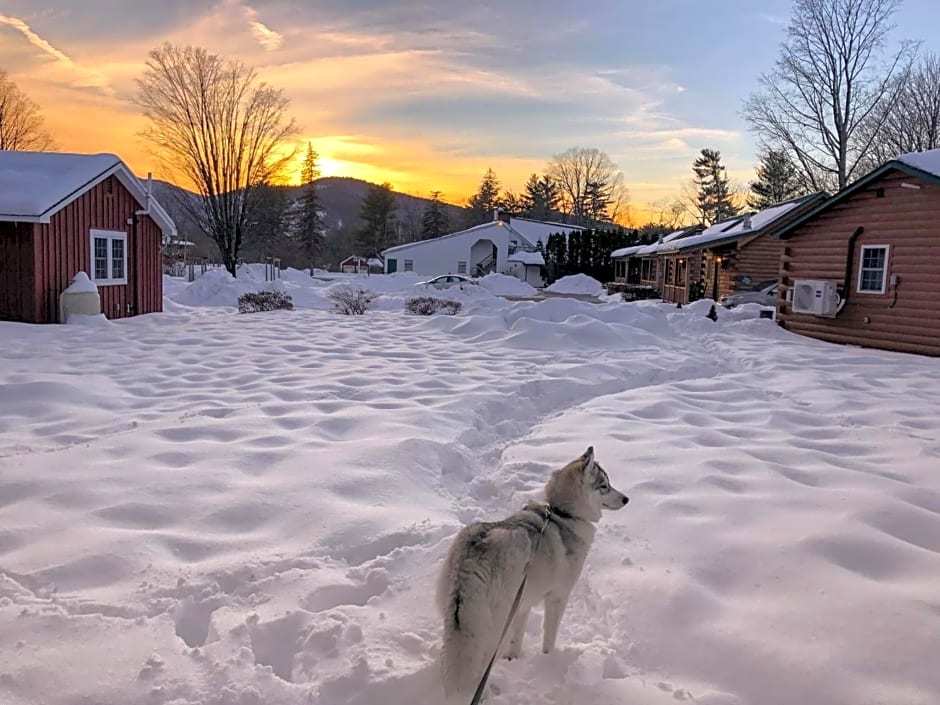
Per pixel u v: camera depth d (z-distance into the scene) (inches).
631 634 139.7
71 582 154.7
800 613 143.3
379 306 1040.8
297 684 121.0
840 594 149.8
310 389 382.0
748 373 501.4
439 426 304.2
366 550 176.9
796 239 758.5
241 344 565.0
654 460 258.1
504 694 122.6
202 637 140.9
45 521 186.9
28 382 342.3
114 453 248.2
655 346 625.3
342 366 466.3
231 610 145.0
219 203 1617.9
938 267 586.2
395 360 501.4
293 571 160.6
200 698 115.0
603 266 2063.2
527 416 362.6
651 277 1697.8
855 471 244.7
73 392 343.6
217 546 176.4
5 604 142.5
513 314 734.5
